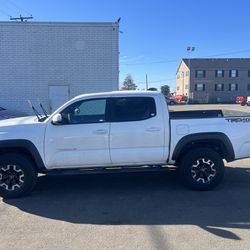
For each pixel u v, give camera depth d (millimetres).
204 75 79500
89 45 16328
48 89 16422
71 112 6773
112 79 16500
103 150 6727
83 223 5344
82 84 16484
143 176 8109
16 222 5414
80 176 8227
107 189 7141
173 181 7648
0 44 16078
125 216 5621
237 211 5785
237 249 4387
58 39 16234
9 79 16250
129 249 4414
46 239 4758
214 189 7012
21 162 6570
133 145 6777
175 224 5254
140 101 6883
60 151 6656
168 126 6824
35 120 6996
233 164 9266
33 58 16234
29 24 16078
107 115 6793
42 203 6320
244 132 6973
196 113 8070
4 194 6578
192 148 7000
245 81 80000
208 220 5402
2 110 14680
